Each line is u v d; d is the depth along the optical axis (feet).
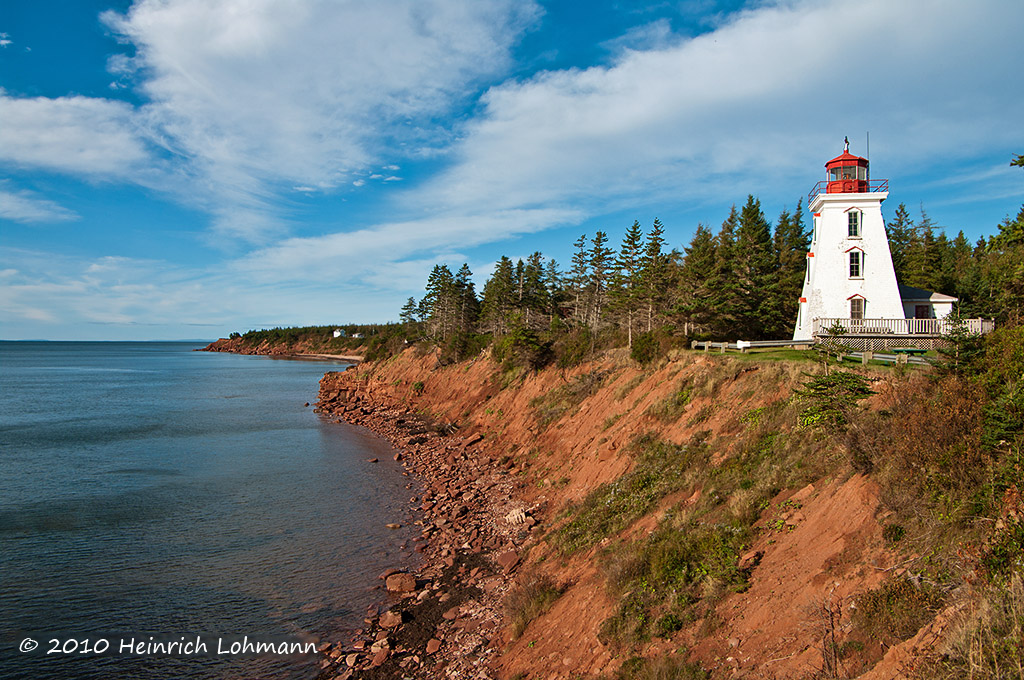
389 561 62.75
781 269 161.58
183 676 43.21
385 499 87.35
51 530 73.51
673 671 28.43
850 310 101.76
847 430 37.81
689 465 56.44
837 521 32.68
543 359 141.28
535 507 73.87
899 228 204.74
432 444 129.08
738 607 31.24
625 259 171.01
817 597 28.14
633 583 38.22
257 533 72.08
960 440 29.35
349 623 49.83
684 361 81.82
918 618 23.25
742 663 27.22
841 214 103.76
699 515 44.24
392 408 191.83
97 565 62.39
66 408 202.80
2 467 109.50
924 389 36.96
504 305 234.79
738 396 64.08
